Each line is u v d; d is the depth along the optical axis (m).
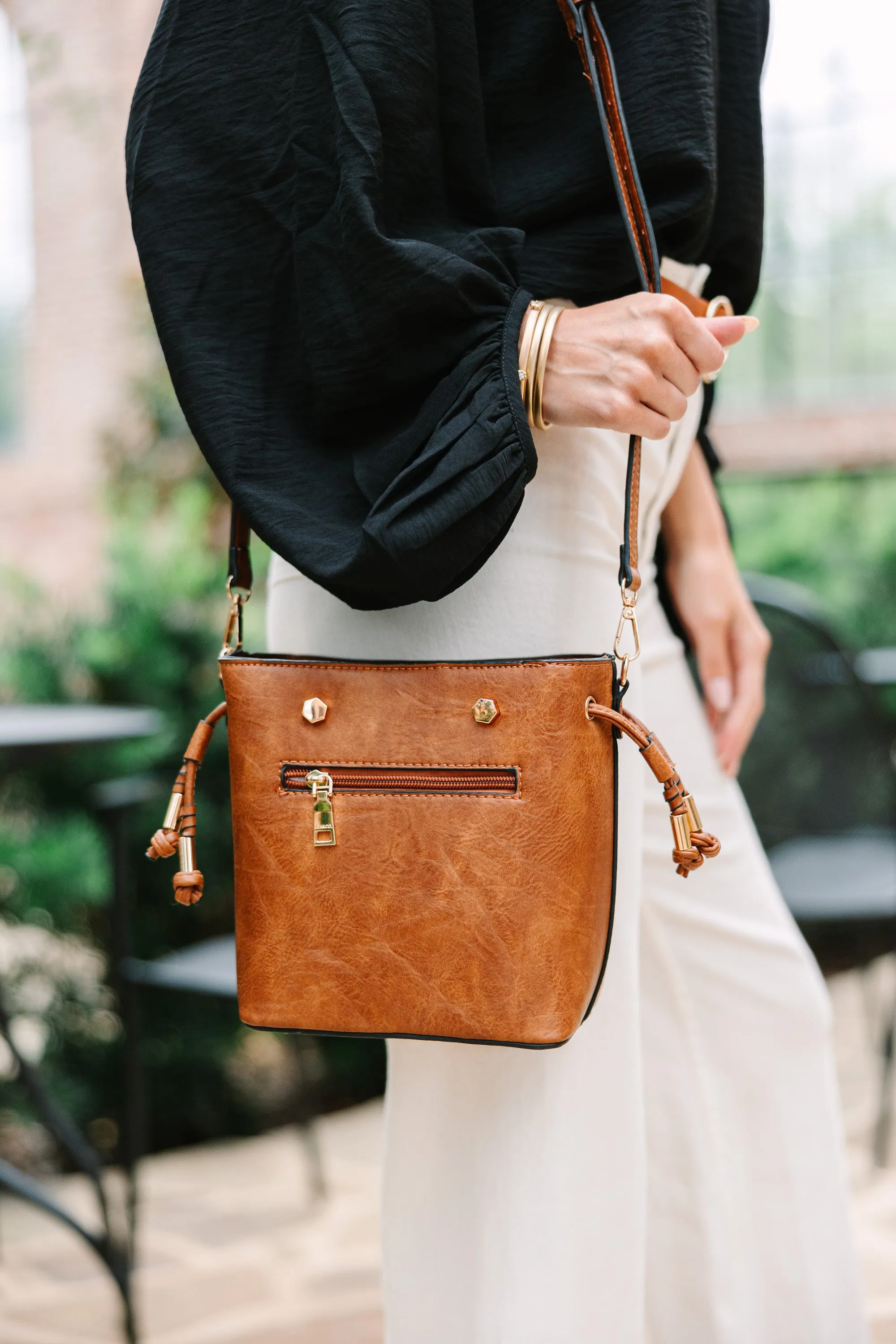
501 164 0.87
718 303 0.91
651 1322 1.12
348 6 0.79
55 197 5.51
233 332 0.83
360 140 0.77
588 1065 0.88
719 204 1.00
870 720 2.22
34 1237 2.07
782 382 4.74
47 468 5.68
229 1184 2.28
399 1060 0.92
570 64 0.86
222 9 0.84
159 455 3.94
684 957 1.08
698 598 1.18
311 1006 0.81
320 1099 2.71
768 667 2.32
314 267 0.79
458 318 0.77
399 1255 0.91
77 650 2.65
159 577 2.69
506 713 0.78
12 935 2.54
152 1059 2.48
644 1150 0.91
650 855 1.05
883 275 4.54
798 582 3.90
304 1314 1.76
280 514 0.78
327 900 0.80
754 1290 1.09
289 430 0.82
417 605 0.86
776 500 4.42
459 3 0.83
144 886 2.49
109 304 5.43
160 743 2.52
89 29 4.69
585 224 0.85
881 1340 1.56
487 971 0.77
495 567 0.85
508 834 0.77
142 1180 2.32
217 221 0.83
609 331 0.77
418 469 0.75
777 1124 1.09
